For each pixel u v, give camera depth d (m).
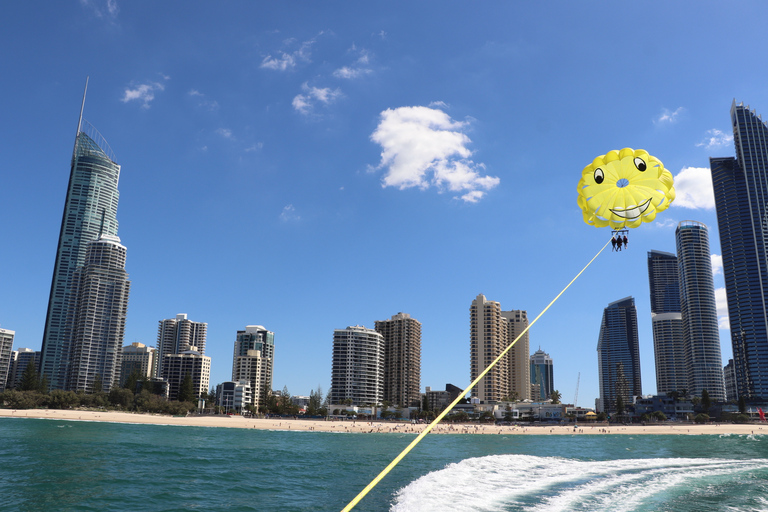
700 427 185.12
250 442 99.69
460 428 171.75
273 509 33.88
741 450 86.12
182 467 54.53
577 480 43.81
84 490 39.41
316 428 164.38
